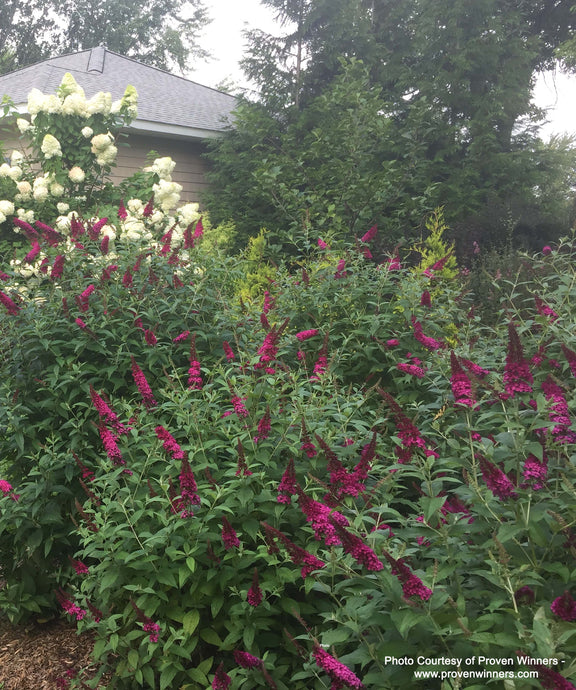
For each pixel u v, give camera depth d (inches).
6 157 466.0
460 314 203.8
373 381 185.2
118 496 117.0
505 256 390.3
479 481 97.8
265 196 460.1
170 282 191.8
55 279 187.6
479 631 74.7
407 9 706.8
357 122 473.7
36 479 159.9
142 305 181.3
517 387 90.4
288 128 559.2
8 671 141.7
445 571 80.7
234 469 118.6
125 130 526.0
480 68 597.3
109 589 118.6
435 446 123.6
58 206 331.3
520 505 84.0
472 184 546.9
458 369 97.7
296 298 202.1
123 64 653.3
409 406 161.9
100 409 124.3
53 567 159.2
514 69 590.9
